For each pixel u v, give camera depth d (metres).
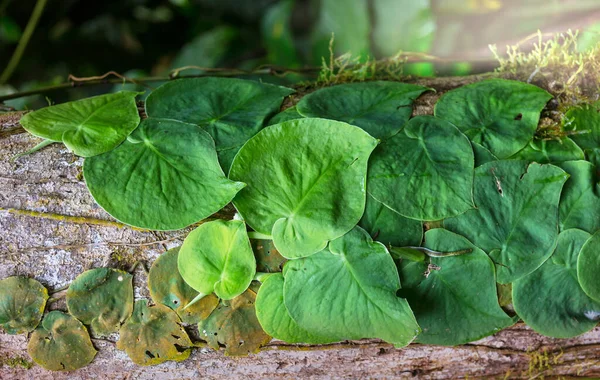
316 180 0.78
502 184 0.79
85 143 0.79
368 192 0.78
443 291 0.79
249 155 0.78
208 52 1.30
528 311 0.79
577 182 0.80
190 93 0.82
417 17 1.10
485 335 0.80
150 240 0.79
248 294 0.79
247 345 0.80
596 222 0.79
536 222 0.79
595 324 0.80
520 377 0.84
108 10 1.39
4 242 0.79
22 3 1.31
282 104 0.82
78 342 0.80
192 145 0.79
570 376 0.84
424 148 0.79
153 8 1.42
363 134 0.78
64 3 1.34
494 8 1.10
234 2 1.41
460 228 0.79
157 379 0.82
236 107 0.81
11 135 0.80
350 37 1.14
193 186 0.78
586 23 1.03
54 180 0.79
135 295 0.79
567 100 0.82
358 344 0.81
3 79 1.24
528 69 0.85
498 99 0.81
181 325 0.80
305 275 0.78
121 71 1.43
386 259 0.77
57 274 0.79
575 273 0.79
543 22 1.09
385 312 0.77
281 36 1.26
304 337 0.79
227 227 0.78
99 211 0.79
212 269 0.78
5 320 0.79
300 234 0.78
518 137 0.80
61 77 1.33
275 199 0.78
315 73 1.02
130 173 0.78
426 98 0.82
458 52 1.14
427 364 0.83
